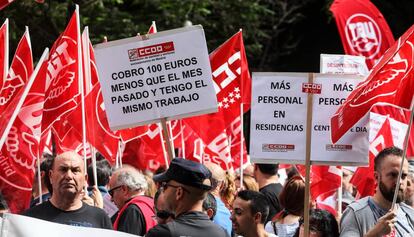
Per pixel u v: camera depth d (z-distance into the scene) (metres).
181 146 12.72
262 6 24.81
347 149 9.13
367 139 9.12
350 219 8.90
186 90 9.09
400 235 8.84
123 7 22.83
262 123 9.27
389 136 11.64
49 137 12.31
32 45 20.45
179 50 9.08
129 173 10.26
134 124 9.11
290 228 9.77
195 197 7.43
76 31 10.76
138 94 9.10
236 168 13.25
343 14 14.62
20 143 9.73
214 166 10.34
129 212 9.85
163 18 22.50
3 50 10.99
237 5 23.89
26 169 9.72
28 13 20.12
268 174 11.76
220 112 12.30
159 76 9.09
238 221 8.75
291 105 9.26
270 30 27.75
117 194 10.26
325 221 8.76
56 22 20.39
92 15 21.06
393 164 8.80
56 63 10.76
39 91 9.77
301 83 9.25
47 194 10.84
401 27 27.59
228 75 12.29
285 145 9.24
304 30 29.12
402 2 27.28
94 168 10.79
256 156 9.27
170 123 12.07
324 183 11.43
